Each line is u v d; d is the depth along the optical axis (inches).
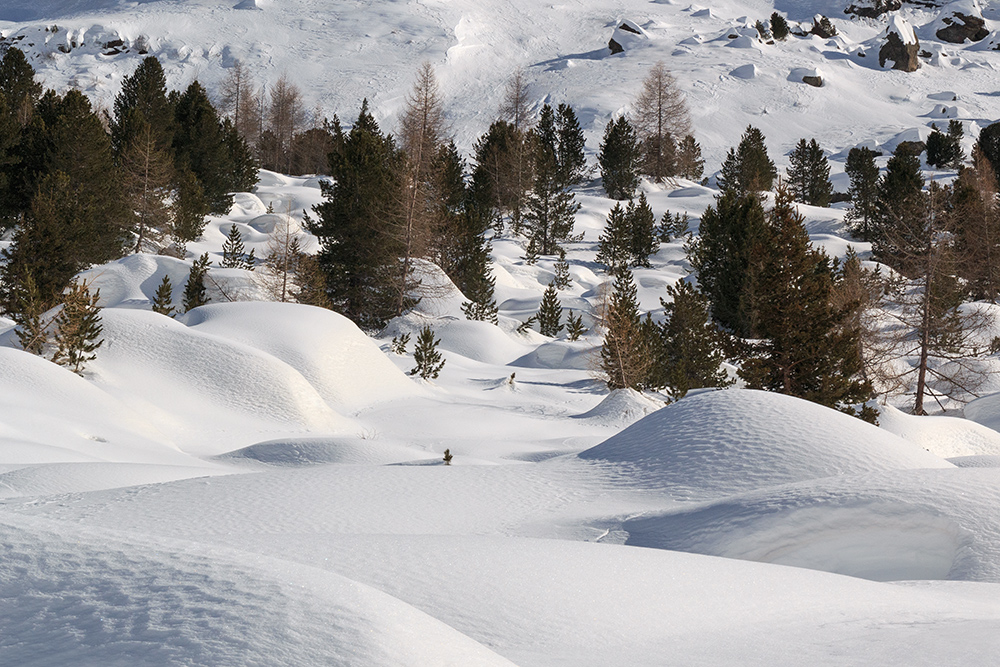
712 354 1368.1
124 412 905.5
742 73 5812.0
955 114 5260.8
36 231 1584.6
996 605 244.7
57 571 130.6
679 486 508.1
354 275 1845.5
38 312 1101.7
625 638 205.8
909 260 1386.6
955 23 6776.6
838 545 375.6
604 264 2815.0
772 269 1091.9
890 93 5757.9
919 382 1330.0
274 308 1355.8
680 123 4146.2
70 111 2121.1
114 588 125.3
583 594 236.5
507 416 1147.3
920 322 1359.5
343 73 5866.1
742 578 270.5
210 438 964.0
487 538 303.1
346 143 1909.4
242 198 3159.5
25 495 487.8
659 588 249.1
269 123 5123.0
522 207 3142.2
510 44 6614.2
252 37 6323.8
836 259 1590.8
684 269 2573.8
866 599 252.5
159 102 2984.7
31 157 2110.0
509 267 2645.2
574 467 570.3
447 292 1947.6
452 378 1446.9
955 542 344.8
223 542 279.1
